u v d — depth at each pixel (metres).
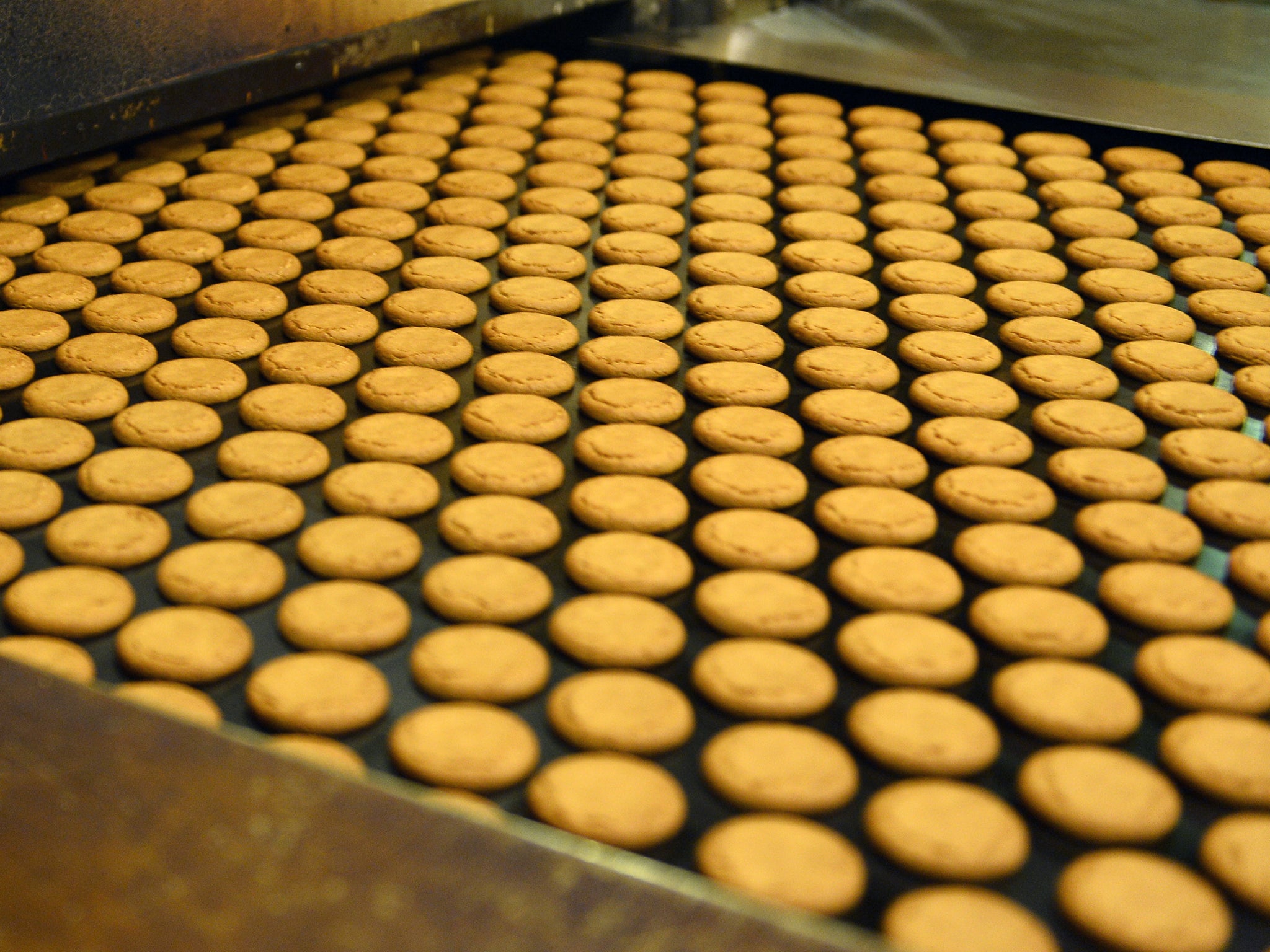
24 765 0.58
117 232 1.05
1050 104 1.31
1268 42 1.54
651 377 0.94
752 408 0.90
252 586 0.75
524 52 1.51
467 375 0.94
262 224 1.08
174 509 0.82
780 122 1.31
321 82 1.14
